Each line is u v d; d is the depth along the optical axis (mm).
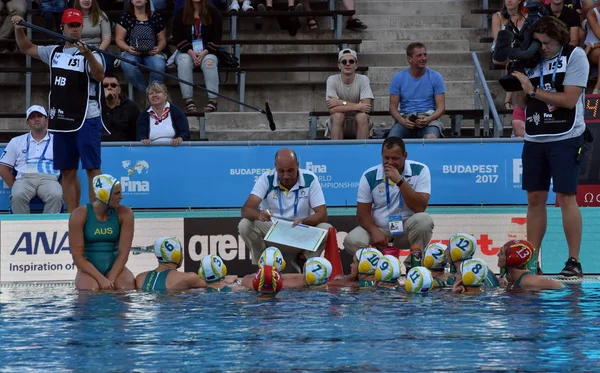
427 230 23641
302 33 40750
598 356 12102
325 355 12297
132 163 28547
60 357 12273
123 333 14227
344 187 28453
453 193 28281
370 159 28422
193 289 20969
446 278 21422
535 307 16969
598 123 27453
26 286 23484
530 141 22891
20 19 24656
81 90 25094
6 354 12500
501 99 38281
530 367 11445
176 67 36500
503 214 25969
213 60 35812
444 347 12812
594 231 25312
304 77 39344
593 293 19359
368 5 42344
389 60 39781
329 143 28453
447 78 39125
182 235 25797
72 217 21625
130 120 31422
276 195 24016
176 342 13352
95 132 25438
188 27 36062
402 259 25047
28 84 37219
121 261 21656
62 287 22812
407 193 23484
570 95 21953
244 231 23781
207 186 28594
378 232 23578
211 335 13961
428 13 42406
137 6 35938
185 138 30141
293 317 15844
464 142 28281
